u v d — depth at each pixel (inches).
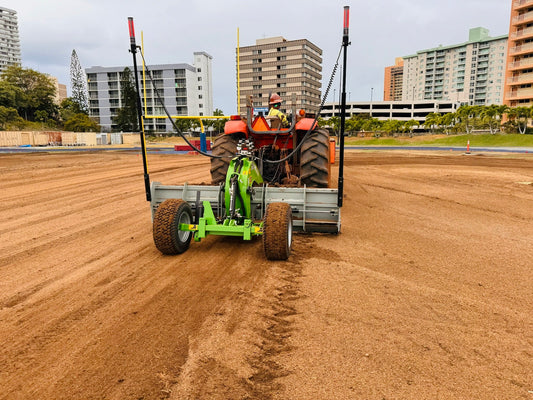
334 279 151.6
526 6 2343.8
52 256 182.7
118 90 3828.7
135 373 92.7
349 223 248.8
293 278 152.2
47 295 137.4
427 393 86.0
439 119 2564.0
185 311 124.2
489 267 168.1
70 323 116.9
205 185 202.5
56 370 94.1
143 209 299.0
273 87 3846.0
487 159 801.6
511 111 1915.6
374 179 485.7
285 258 171.5
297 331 111.9
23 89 3218.5
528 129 1936.5
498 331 113.5
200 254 182.4
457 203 322.7
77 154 1047.0
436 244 202.5
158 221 172.1
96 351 101.9
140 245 199.6
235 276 154.2
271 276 154.1
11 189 403.9
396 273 159.5
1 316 121.8
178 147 1229.1
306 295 136.5
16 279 153.3
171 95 3698.3
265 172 240.2
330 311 124.5
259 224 185.8
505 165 663.1
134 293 138.3
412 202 327.3
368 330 112.7
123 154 1053.8
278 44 3742.6
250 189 183.5
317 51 3983.8
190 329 112.9
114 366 95.4
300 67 3703.3
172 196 203.9
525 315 123.7
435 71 5201.8
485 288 145.1
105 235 221.1
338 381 89.8
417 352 101.9
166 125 3705.7
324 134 221.1
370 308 127.0
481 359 99.3
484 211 290.5
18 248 196.4
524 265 171.0
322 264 169.0
